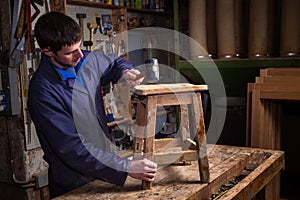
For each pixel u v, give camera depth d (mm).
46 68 1360
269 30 2258
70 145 1205
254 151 1649
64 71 1382
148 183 1196
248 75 2314
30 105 1288
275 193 1714
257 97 2023
